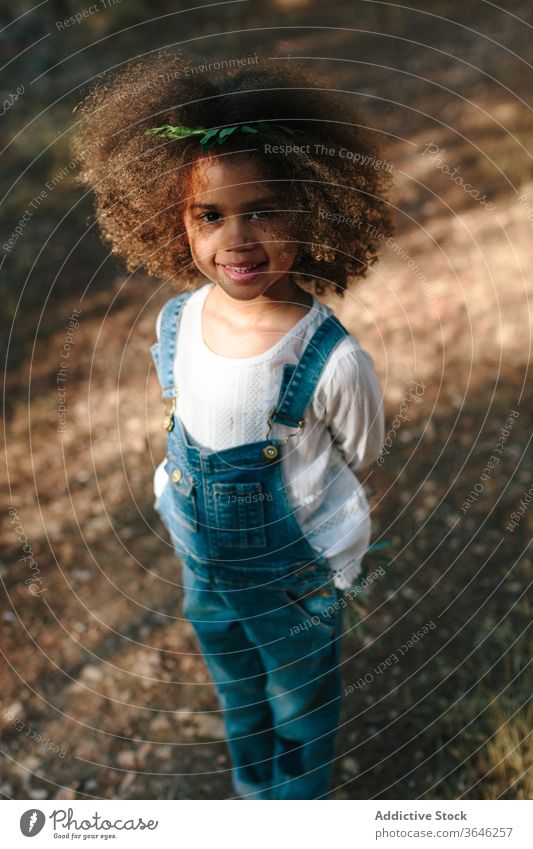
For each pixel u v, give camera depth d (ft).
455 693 7.25
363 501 5.21
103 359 11.30
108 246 5.69
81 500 9.43
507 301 11.50
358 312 11.71
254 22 19.65
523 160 13.85
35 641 8.03
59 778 6.96
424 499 8.97
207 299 5.05
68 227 13.50
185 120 4.48
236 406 4.79
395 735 7.03
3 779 6.96
